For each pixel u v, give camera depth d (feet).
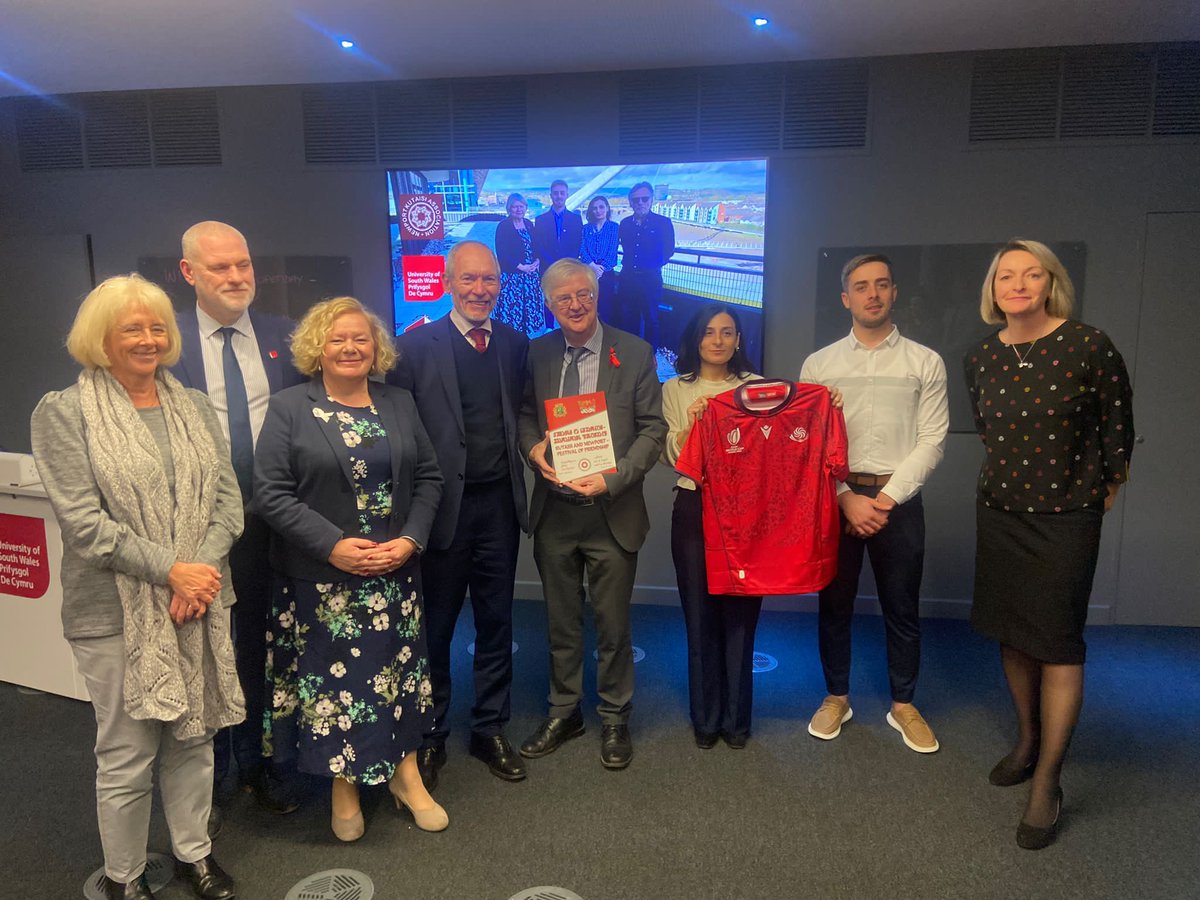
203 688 5.76
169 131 12.46
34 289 13.00
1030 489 6.71
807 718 8.78
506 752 7.69
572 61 11.12
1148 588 11.53
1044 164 10.89
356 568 6.16
